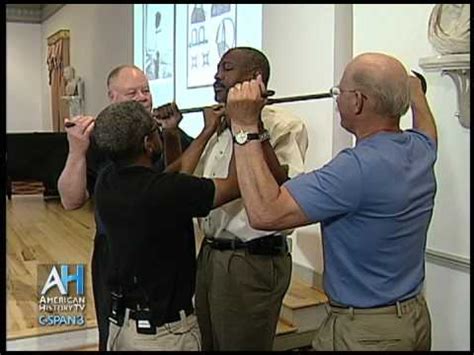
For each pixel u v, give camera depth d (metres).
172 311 1.75
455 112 2.29
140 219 1.67
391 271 1.60
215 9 4.56
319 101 3.46
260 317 2.13
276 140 2.06
